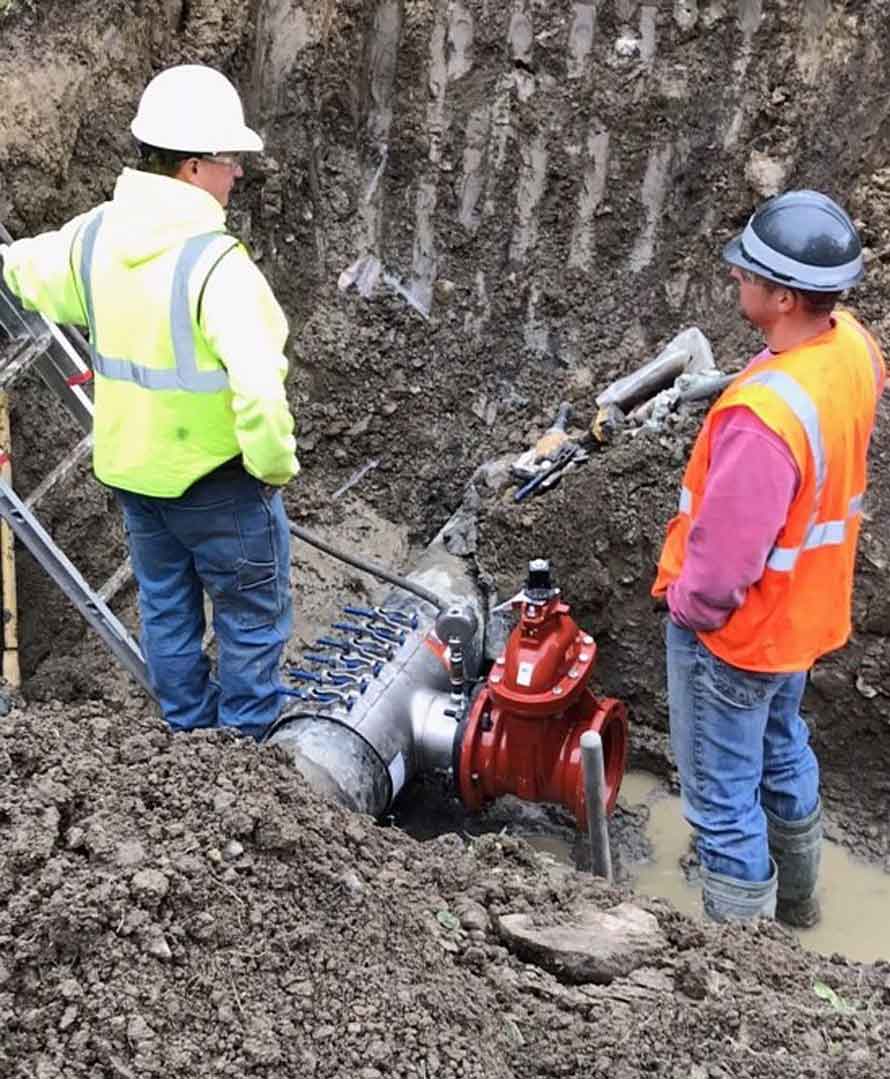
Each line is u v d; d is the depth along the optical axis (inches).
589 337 221.0
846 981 109.2
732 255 118.3
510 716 156.2
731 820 134.2
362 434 225.5
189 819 98.7
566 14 217.6
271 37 216.8
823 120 202.4
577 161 219.8
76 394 163.8
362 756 158.6
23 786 101.3
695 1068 91.3
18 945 86.4
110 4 191.9
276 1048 84.4
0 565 175.6
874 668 171.0
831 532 121.9
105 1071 81.7
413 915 99.4
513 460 212.2
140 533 145.3
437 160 224.7
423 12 220.8
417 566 202.4
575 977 100.1
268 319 127.9
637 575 187.0
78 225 135.3
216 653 191.5
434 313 226.4
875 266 189.9
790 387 113.7
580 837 175.0
